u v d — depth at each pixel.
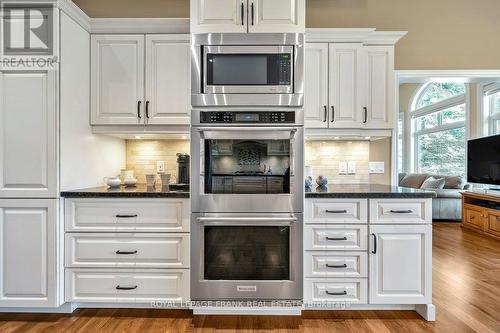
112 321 1.99
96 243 2.03
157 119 2.33
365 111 2.47
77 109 2.16
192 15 2.06
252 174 2.00
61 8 1.99
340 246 2.02
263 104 1.99
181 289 2.04
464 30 2.96
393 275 2.01
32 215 1.97
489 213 4.22
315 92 2.42
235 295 1.99
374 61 2.50
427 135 7.36
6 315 2.04
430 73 2.93
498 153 4.27
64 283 2.03
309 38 2.41
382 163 2.82
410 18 2.92
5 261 1.98
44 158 1.96
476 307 2.18
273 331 1.88
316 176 2.76
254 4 2.06
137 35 2.33
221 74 2.00
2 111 1.97
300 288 1.99
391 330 1.89
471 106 5.78
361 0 2.85
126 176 2.48
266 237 1.99
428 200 2.00
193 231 1.98
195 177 1.97
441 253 3.46
